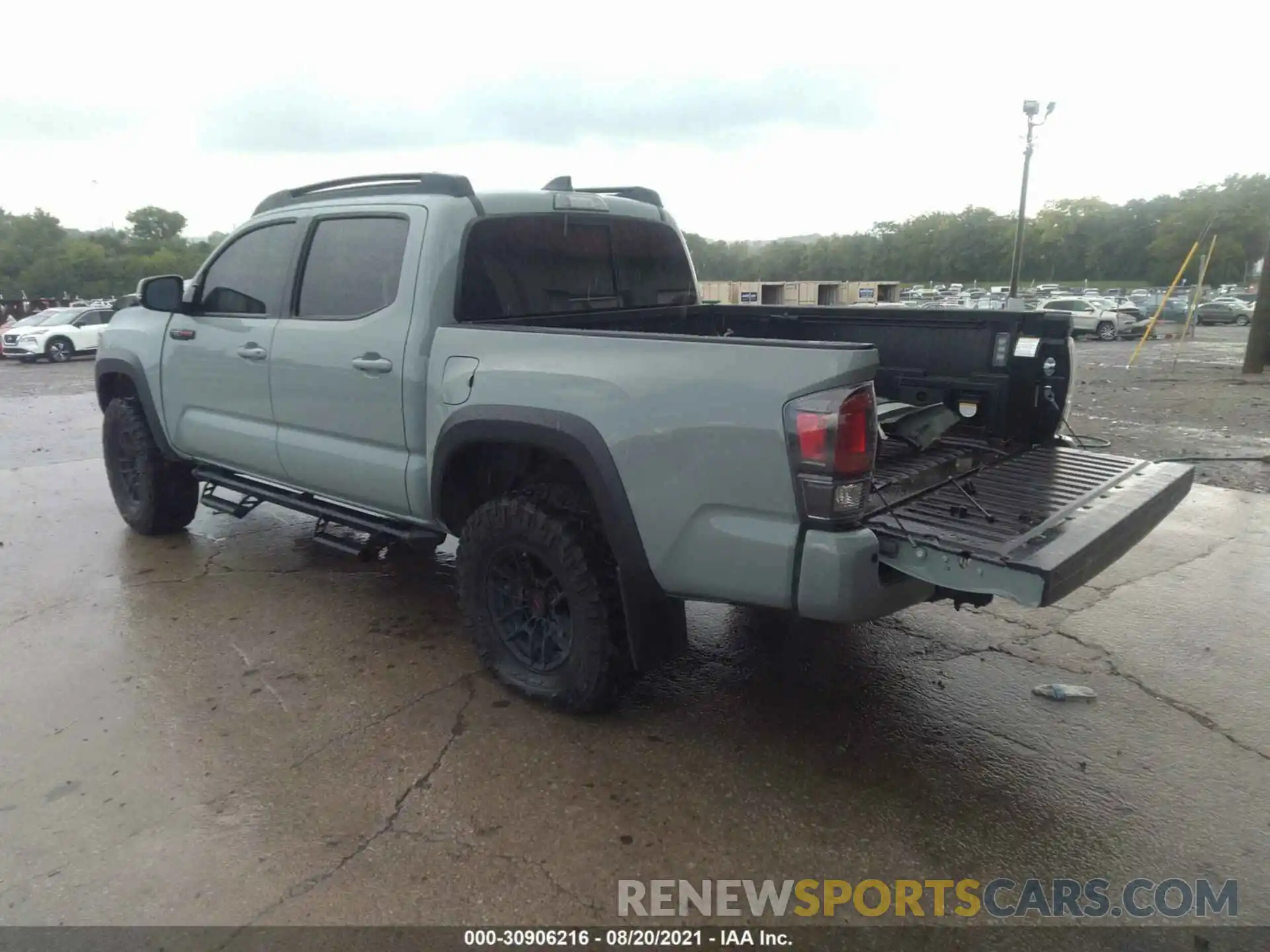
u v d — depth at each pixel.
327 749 3.15
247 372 4.38
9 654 3.96
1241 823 2.72
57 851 2.62
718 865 2.54
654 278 4.66
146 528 5.63
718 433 2.71
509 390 3.20
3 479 7.60
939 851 2.60
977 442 3.75
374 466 3.81
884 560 2.63
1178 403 13.38
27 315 35.94
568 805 2.81
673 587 2.94
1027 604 2.34
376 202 3.83
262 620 4.32
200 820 2.75
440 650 3.97
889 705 3.47
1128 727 3.30
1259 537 5.66
